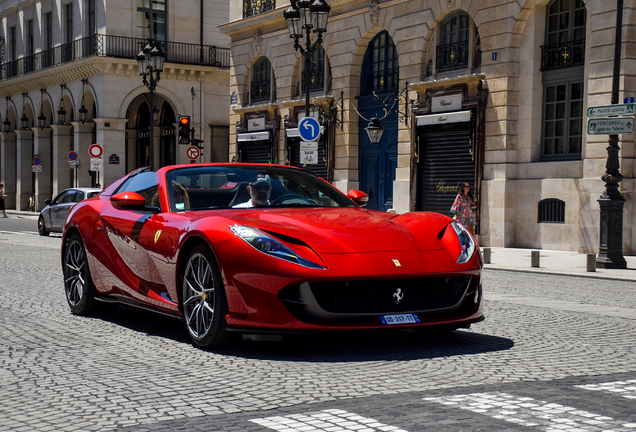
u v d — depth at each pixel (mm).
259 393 4535
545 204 19406
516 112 20094
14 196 47219
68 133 41281
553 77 19391
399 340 6273
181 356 5691
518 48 20016
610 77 17578
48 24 42719
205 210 6496
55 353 5855
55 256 15422
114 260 7188
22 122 44906
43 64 42406
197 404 4293
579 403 4262
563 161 18922
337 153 26141
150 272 6578
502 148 20109
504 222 20000
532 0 19484
